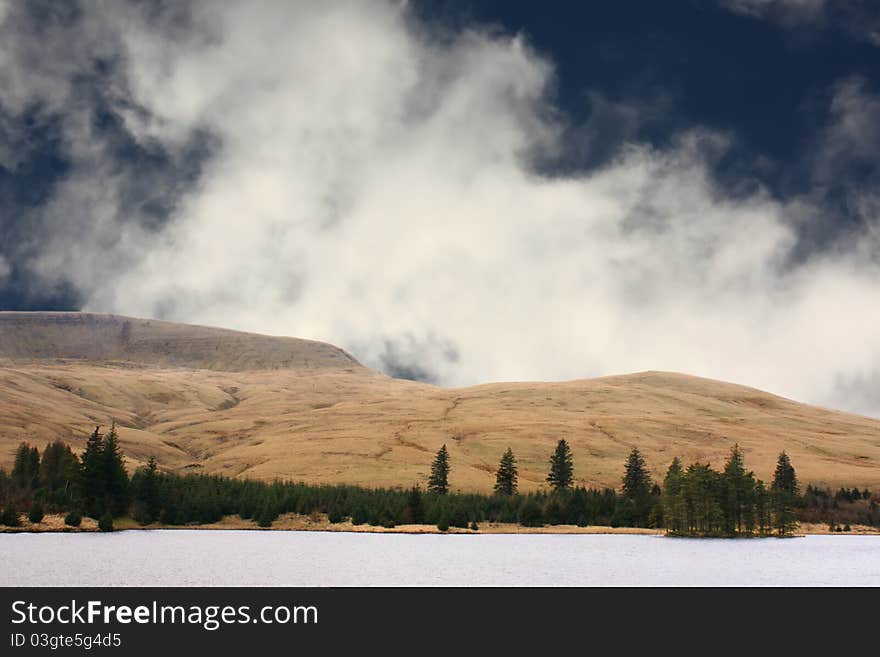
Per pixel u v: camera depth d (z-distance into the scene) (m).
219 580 110.50
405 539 190.75
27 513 193.12
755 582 121.31
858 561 156.38
